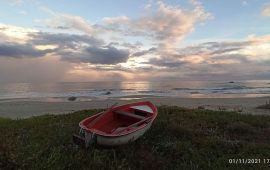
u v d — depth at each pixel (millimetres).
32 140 8477
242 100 31281
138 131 7723
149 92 55094
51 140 8281
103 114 9000
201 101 30047
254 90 60375
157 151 7555
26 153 7180
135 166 6582
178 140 8336
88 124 8422
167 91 58438
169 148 7594
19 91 61188
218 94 46625
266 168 6488
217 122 10680
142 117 8695
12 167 6305
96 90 64812
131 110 10164
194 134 8953
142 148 7633
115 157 6859
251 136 9047
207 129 9727
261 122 10930
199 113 12359
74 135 7520
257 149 7754
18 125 10680
